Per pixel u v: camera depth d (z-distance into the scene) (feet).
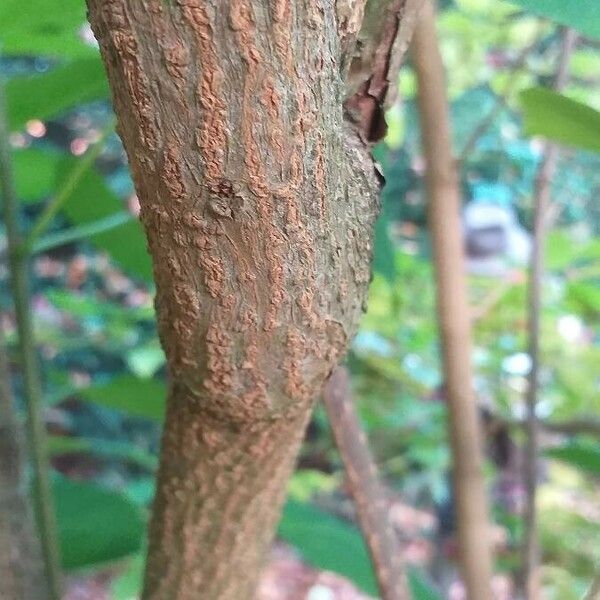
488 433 2.08
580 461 1.58
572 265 2.48
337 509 3.19
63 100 1.20
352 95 0.64
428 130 1.26
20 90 1.16
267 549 0.83
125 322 2.98
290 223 0.53
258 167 0.50
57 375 2.25
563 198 2.97
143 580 0.88
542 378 3.03
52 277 3.66
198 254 0.54
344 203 0.57
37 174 1.49
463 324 1.33
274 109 0.49
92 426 3.55
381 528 1.24
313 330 0.59
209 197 0.51
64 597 1.21
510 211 3.20
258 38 0.47
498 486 2.84
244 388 0.62
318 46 0.50
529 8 0.70
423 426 2.85
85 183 1.44
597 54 2.26
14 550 1.09
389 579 1.23
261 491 0.76
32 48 1.27
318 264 0.56
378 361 2.70
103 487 1.43
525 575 1.71
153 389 1.56
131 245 1.41
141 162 0.51
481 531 1.35
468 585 1.35
